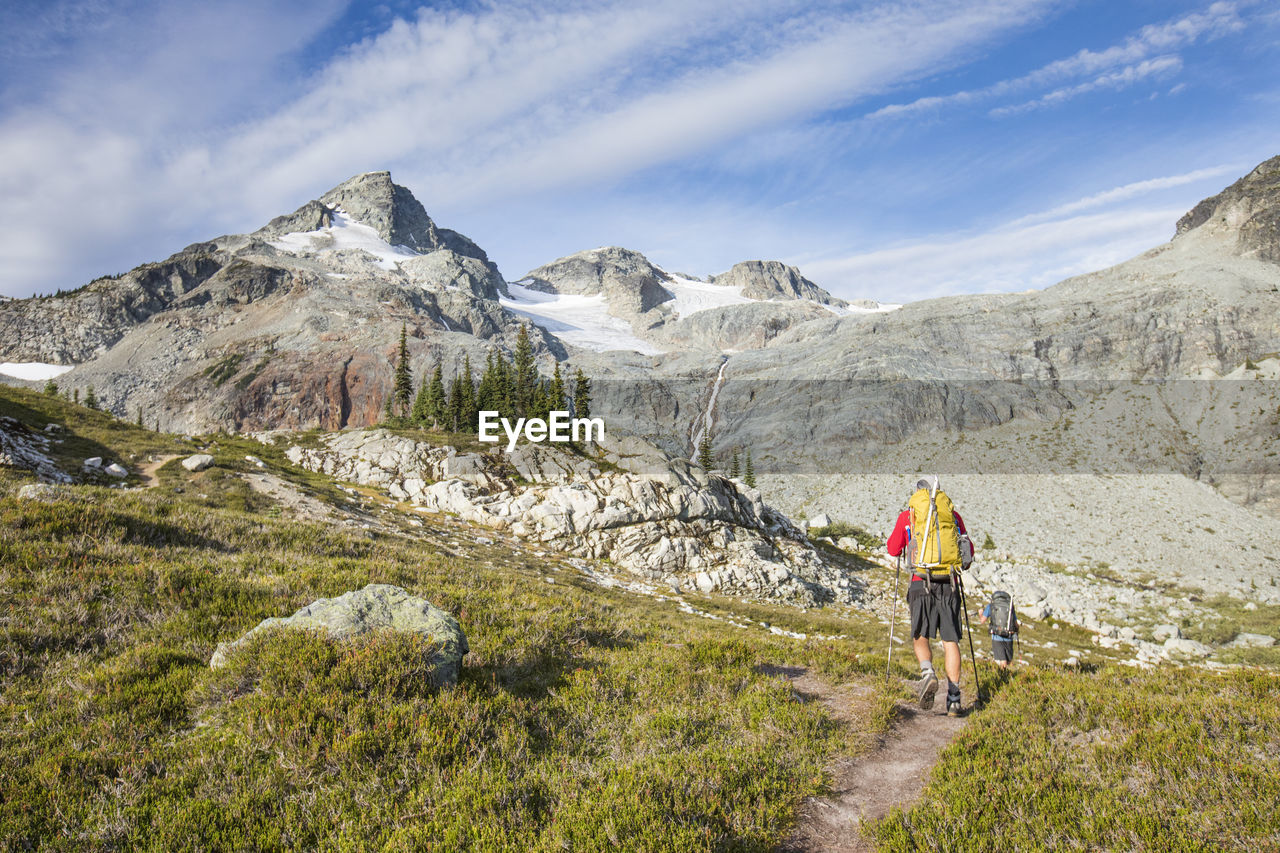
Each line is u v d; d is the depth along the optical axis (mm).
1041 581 75500
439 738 6082
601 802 5188
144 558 10828
